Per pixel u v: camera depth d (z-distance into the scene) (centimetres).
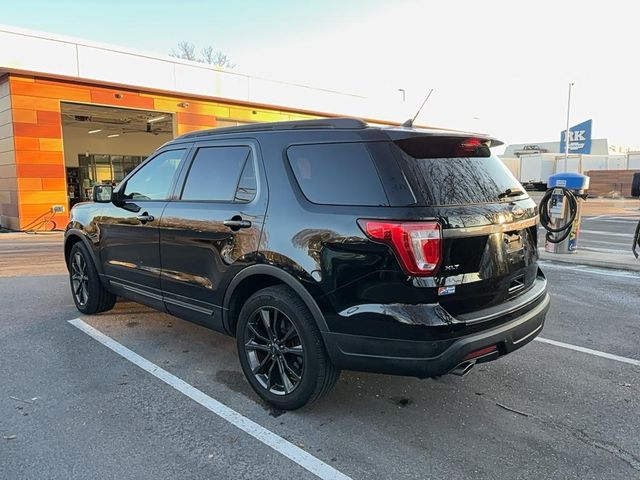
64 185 1467
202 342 455
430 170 287
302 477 257
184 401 340
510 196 327
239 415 321
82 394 348
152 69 1647
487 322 284
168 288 407
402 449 283
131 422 310
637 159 3625
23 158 1381
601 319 531
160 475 257
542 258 898
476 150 327
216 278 357
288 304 311
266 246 319
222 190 367
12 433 295
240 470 262
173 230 392
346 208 288
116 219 460
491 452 280
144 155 2828
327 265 289
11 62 1338
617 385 369
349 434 299
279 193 323
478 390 360
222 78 1847
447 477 257
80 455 273
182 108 1752
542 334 483
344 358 289
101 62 1521
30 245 1129
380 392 356
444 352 266
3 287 670
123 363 405
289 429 304
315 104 2211
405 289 266
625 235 1281
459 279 274
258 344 339
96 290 514
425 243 262
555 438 295
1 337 464
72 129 2516
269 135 343
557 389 362
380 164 282
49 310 555
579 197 905
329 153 306
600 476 258
